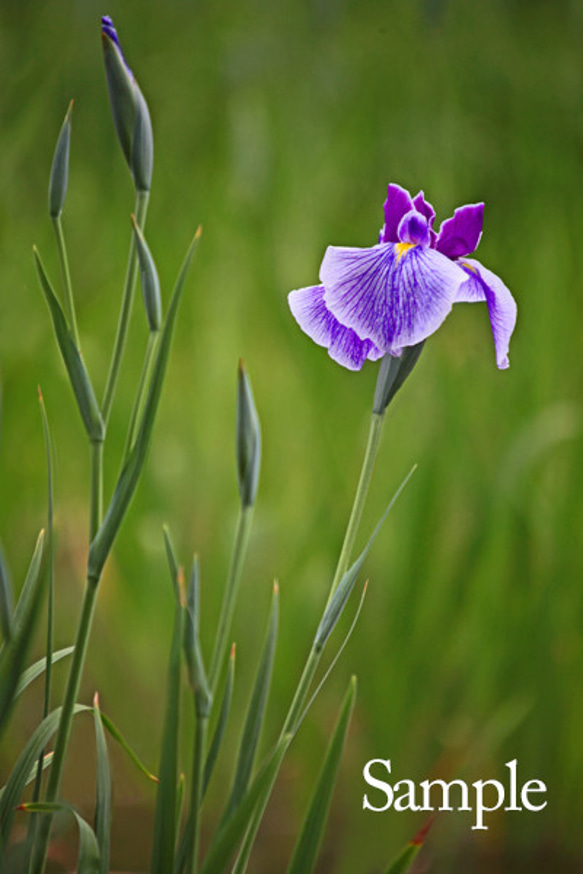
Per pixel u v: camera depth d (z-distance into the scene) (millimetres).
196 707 1560
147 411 1564
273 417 2717
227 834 1560
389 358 1563
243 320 2920
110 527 1569
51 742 2379
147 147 1570
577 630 2295
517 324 2867
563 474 2541
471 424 2635
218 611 2381
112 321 2900
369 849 2137
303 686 1578
